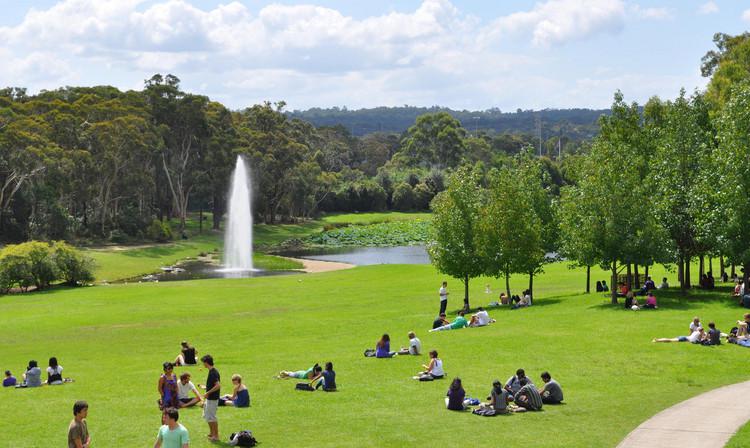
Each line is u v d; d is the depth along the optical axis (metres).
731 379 26.81
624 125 57.50
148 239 132.75
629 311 41.50
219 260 112.62
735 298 44.38
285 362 32.34
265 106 191.25
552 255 95.38
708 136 49.25
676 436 19.67
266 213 175.75
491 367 29.45
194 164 149.38
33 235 114.06
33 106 130.88
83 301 60.75
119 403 24.94
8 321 49.97
